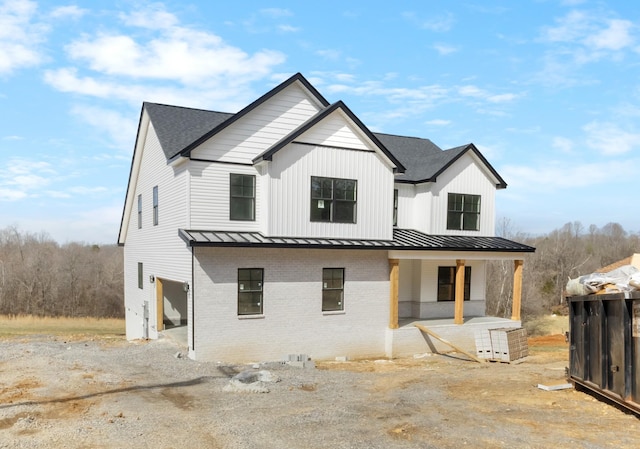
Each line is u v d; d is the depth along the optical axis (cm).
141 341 1956
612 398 927
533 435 812
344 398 1108
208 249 1579
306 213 1744
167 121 2005
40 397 1037
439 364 1703
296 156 1725
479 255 2031
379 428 859
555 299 6200
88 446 753
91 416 909
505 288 4866
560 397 1062
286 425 874
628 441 775
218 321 1585
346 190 1819
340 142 1805
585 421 884
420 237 2052
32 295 5262
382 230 1891
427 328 1916
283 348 1691
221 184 1694
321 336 1761
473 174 2225
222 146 1698
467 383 1262
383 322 1881
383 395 1144
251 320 1639
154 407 989
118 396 1070
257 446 767
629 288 903
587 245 8800
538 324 4525
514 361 1720
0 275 5294
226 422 891
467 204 2216
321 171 1767
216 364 1511
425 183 2147
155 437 802
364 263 1850
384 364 1688
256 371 1351
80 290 5481
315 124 1759
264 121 1770
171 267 1812
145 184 2241
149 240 2159
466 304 2286
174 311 2222
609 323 952
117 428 839
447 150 2308
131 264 2609
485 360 1755
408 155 2466
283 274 1697
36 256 5556
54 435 796
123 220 2692
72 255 5703
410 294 2239
